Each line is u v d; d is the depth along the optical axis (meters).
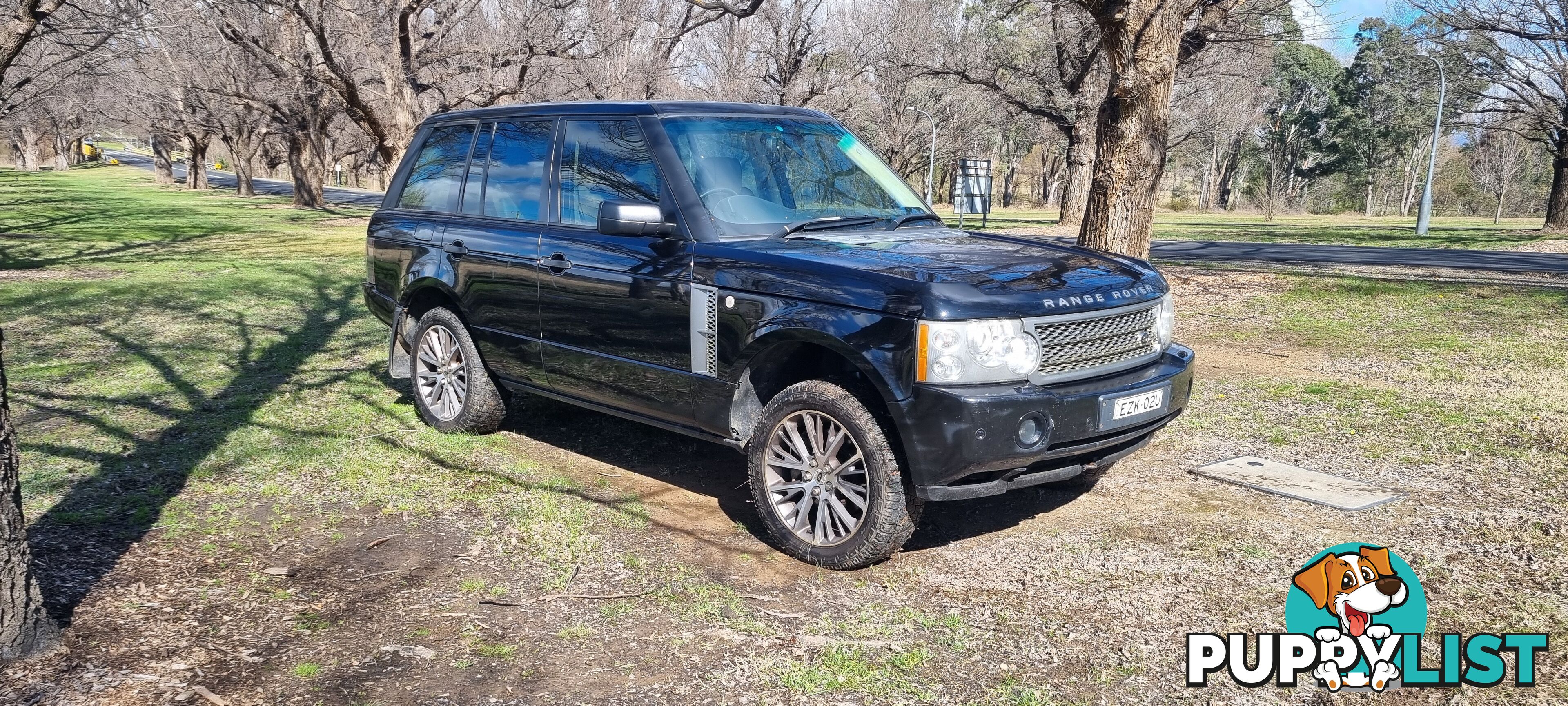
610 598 3.72
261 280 13.59
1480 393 6.92
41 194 43.53
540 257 5.04
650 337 4.54
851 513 4.18
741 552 4.21
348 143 68.31
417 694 3.02
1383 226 38.47
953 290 3.66
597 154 4.97
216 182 71.25
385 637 3.39
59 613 3.51
